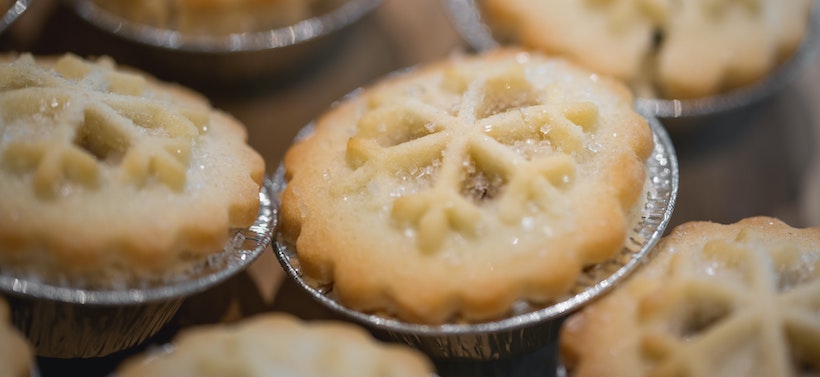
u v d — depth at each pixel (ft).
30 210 0.83
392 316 0.86
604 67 1.02
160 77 1.08
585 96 0.94
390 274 0.85
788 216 1.03
